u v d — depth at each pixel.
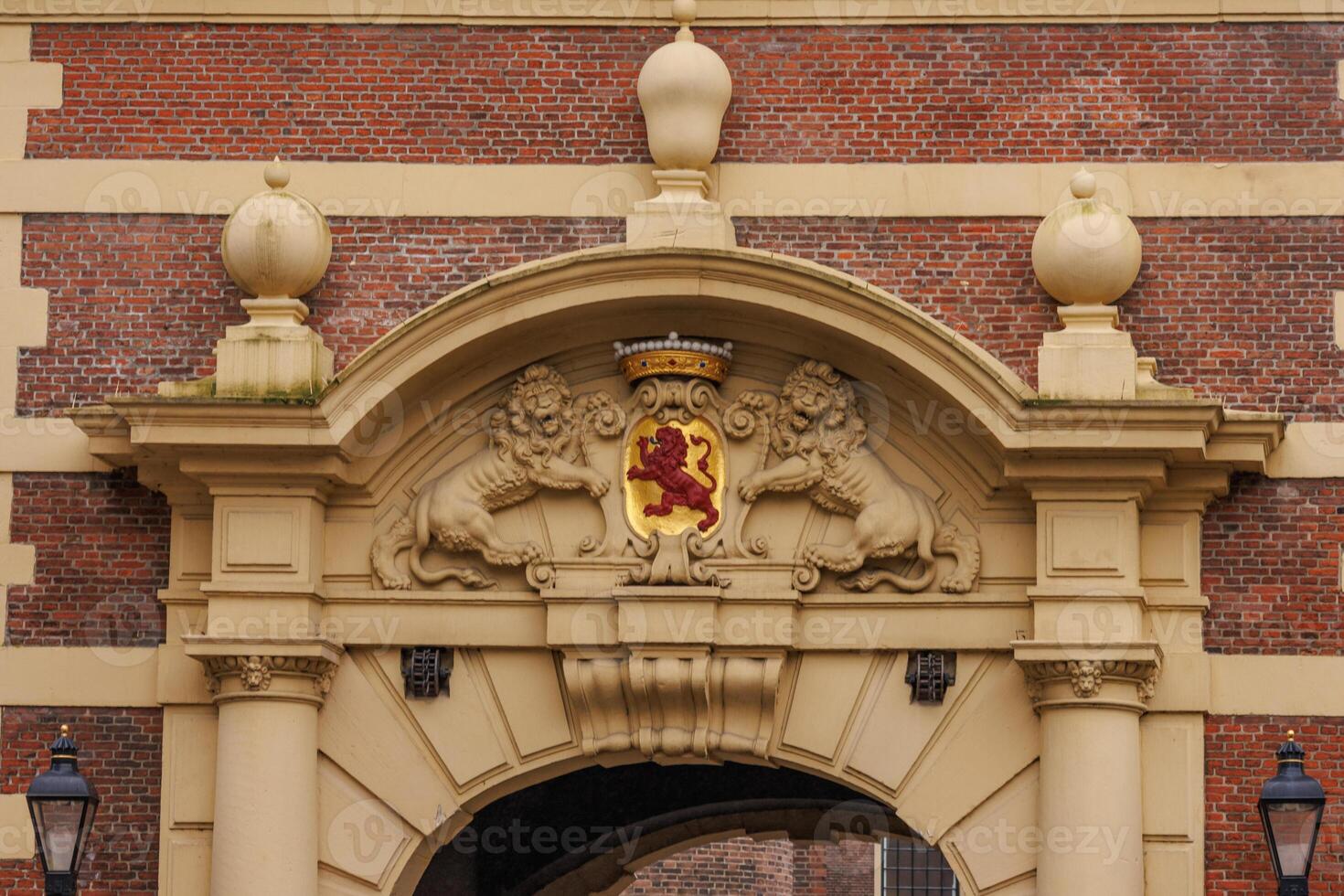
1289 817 27.03
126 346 30.17
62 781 27.33
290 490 29.05
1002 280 29.62
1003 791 28.66
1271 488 29.09
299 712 28.88
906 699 28.97
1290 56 29.91
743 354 29.48
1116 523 28.33
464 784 29.23
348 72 30.48
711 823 36.78
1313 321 29.41
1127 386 28.19
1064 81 29.98
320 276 29.70
